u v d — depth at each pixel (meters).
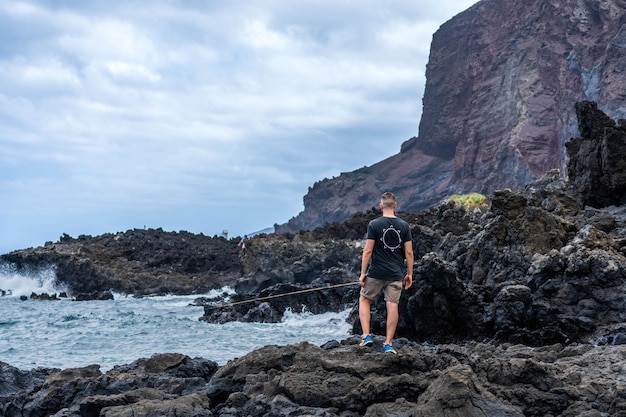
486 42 163.50
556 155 122.62
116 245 66.25
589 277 19.38
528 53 142.25
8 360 18.89
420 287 20.70
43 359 19.11
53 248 62.59
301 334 25.09
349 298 32.53
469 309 20.53
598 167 29.11
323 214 192.00
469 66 164.12
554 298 19.58
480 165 139.50
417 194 167.75
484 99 148.00
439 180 165.88
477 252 24.02
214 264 65.44
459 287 20.66
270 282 48.59
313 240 52.22
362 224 53.09
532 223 23.27
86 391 9.90
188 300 51.84
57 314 38.31
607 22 117.19
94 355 19.92
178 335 24.94
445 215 35.94
